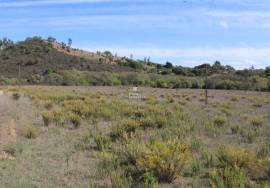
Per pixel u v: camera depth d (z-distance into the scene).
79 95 50.09
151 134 19.08
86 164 13.64
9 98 43.09
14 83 102.75
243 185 10.51
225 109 37.59
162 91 78.81
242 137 20.33
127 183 10.95
